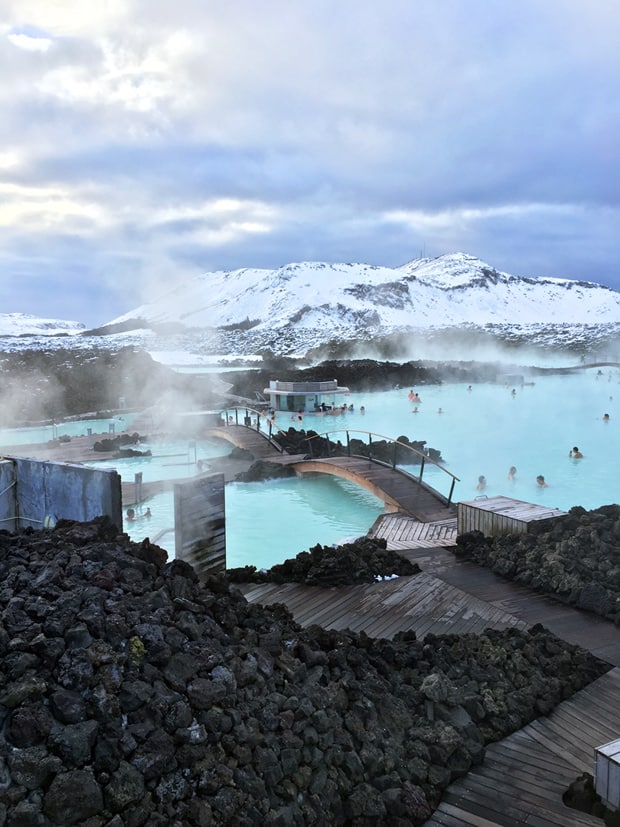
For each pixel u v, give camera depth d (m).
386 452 18.89
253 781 3.58
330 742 4.07
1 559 4.84
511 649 5.75
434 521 11.30
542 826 3.86
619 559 7.61
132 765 3.30
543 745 4.68
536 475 18.16
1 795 2.97
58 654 3.64
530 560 7.96
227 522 13.49
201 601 4.82
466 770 4.37
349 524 13.34
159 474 17.50
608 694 5.31
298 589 7.55
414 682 5.02
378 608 7.02
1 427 26.84
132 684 3.63
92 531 5.59
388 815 3.88
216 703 3.81
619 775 3.80
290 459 18.03
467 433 24.70
